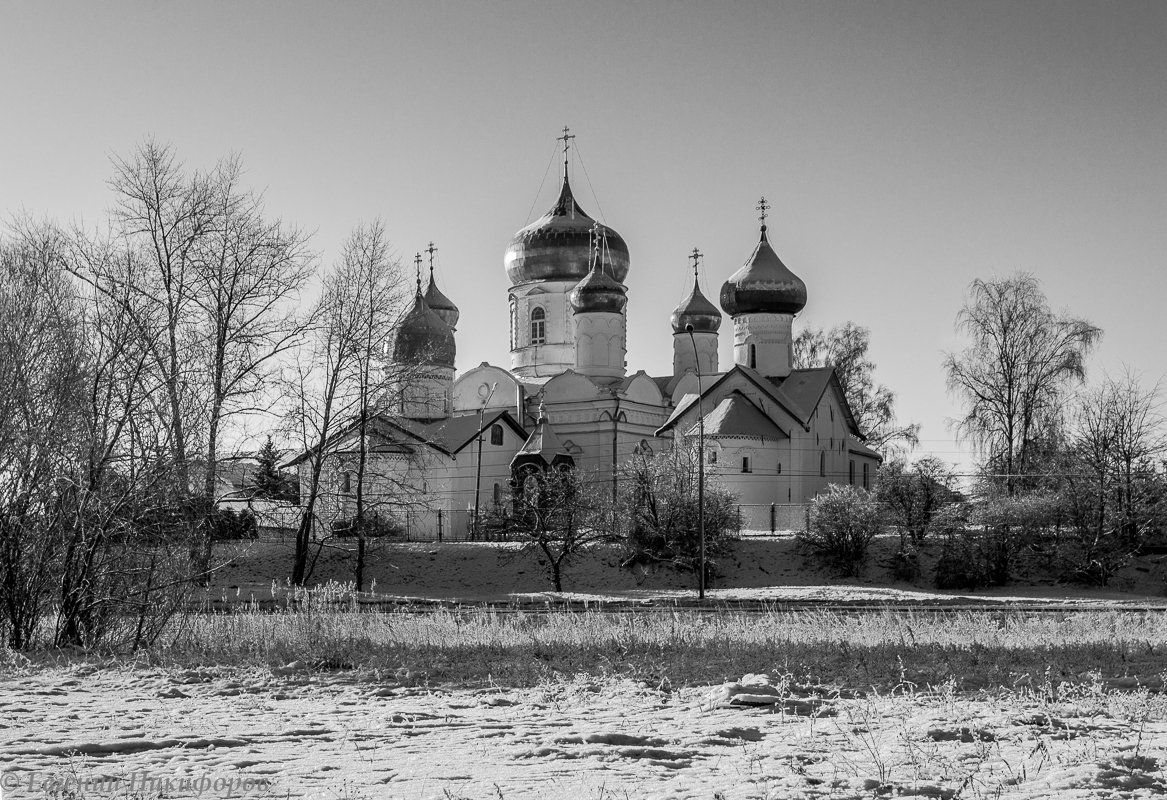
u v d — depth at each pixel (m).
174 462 26.95
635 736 13.64
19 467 26.05
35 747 13.11
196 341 32.62
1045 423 73.56
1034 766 12.12
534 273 91.00
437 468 79.19
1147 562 61.12
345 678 19.56
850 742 13.30
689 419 80.69
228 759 12.55
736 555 63.38
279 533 65.06
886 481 63.22
